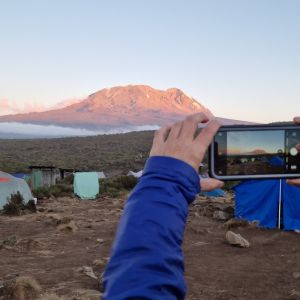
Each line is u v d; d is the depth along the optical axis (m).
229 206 22.42
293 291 8.63
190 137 1.13
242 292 8.69
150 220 1.04
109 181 44.47
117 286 0.98
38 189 35.53
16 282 8.30
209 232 15.71
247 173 1.58
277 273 10.12
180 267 1.04
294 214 16.50
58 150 122.38
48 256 12.40
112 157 100.12
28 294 8.15
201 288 8.88
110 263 1.03
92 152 115.56
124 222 1.06
